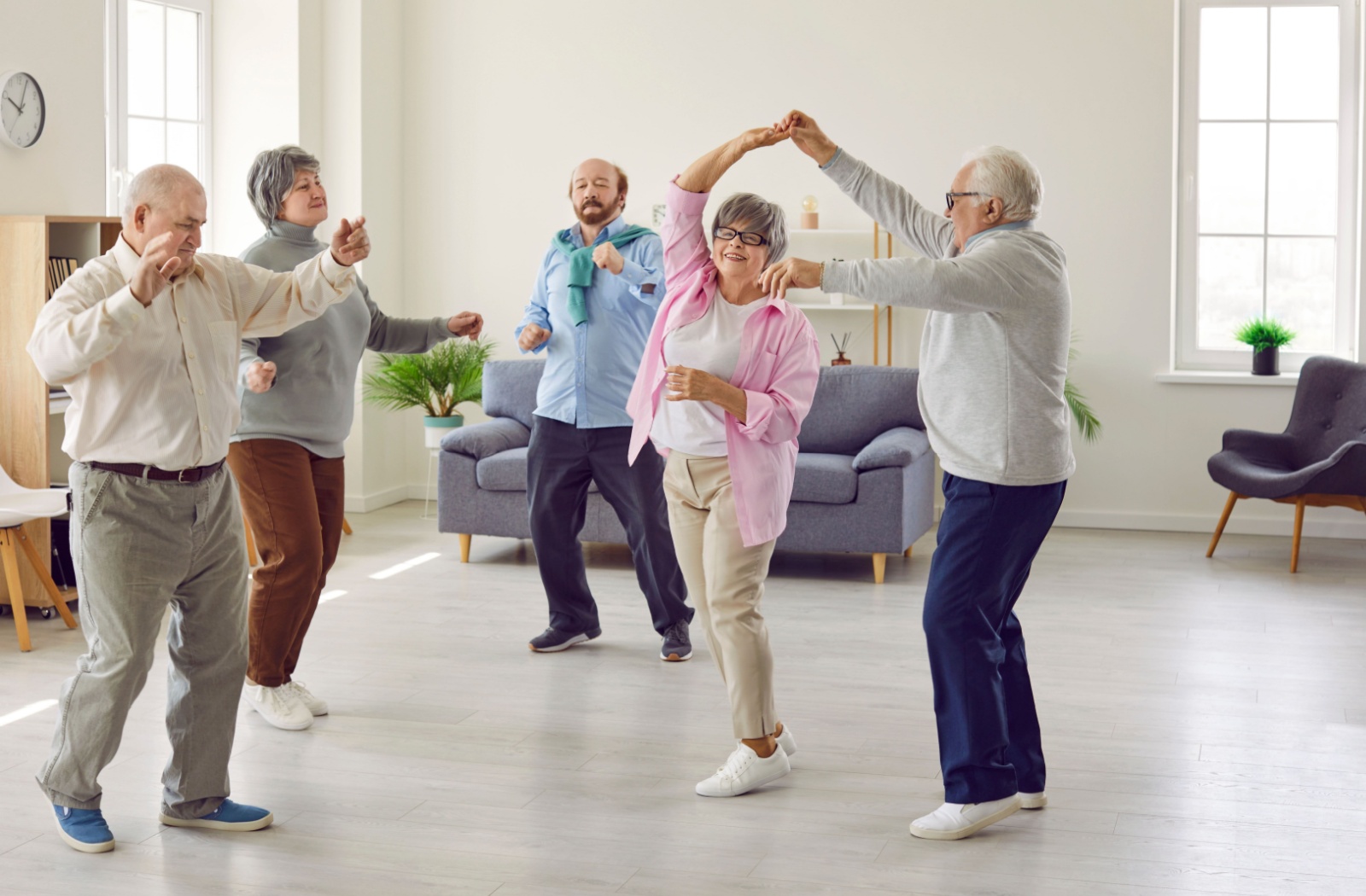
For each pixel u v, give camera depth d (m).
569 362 4.20
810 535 5.47
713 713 3.72
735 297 3.05
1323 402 6.00
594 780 3.20
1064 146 6.67
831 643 4.50
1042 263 2.65
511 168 7.26
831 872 2.67
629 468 4.19
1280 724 3.62
